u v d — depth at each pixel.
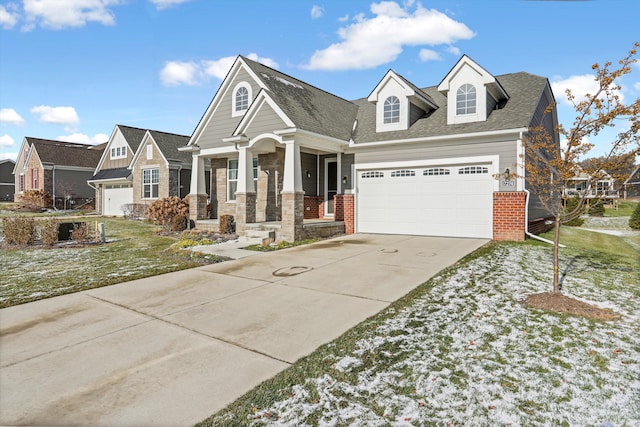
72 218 25.06
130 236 15.28
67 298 6.46
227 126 15.46
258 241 12.27
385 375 3.71
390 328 4.88
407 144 13.08
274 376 3.75
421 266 8.34
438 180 12.71
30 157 34.88
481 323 4.94
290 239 12.19
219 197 17.08
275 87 14.05
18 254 10.98
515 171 11.30
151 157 24.73
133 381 3.70
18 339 4.75
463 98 12.61
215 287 7.12
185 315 5.60
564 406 3.16
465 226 12.26
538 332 4.63
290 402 3.29
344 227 14.45
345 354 4.18
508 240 11.46
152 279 7.76
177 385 3.61
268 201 15.39
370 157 13.91
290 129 11.97
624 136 5.33
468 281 6.90
